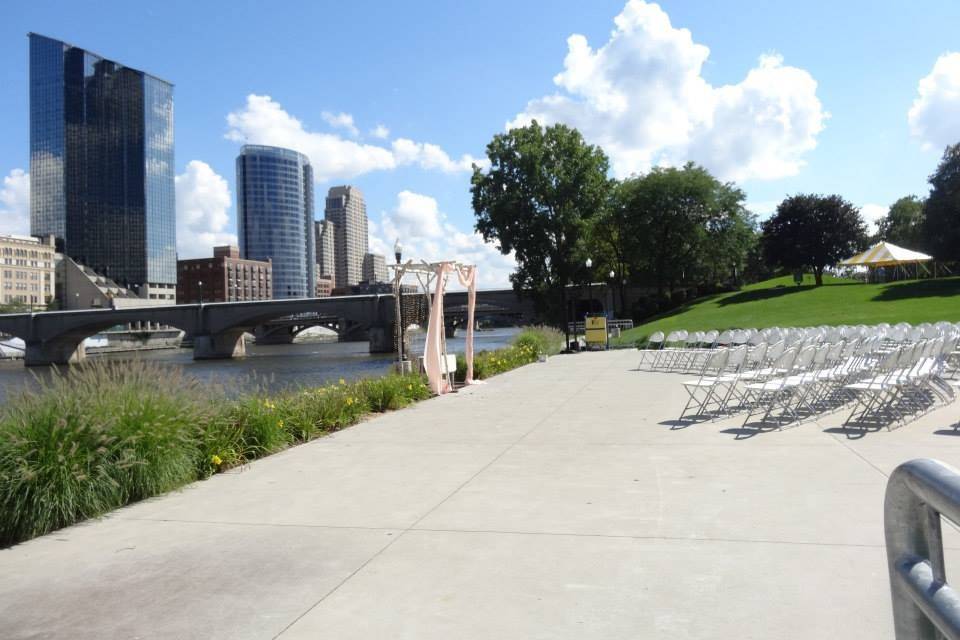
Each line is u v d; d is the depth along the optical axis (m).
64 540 5.44
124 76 190.50
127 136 190.50
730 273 84.31
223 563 4.70
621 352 29.72
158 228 196.00
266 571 4.51
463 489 6.52
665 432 9.21
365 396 12.73
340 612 3.81
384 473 7.38
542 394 14.55
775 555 4.39
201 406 8.20
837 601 3.66
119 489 6.45
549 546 4.77
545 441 8.91
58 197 181.75
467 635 3.47
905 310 38.66
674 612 3.63
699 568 4.23
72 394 6.85
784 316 44.03
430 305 16.09
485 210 57.56
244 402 9.38
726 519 5.21
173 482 7.00
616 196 69.62
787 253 69.75
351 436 9.98
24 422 6.12
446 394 15.25
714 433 8.98
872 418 9.56
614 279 74.31
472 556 4.64
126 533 5.55
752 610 3.61
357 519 5.64
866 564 4.16
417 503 6.08
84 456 6.17
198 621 3.77
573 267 56.16
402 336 16.80
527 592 3.98
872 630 3.32
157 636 3.60
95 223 185.75
